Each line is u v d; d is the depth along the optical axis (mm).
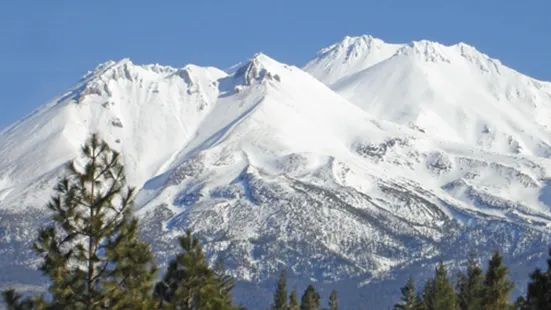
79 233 76000
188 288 99000
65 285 74688
